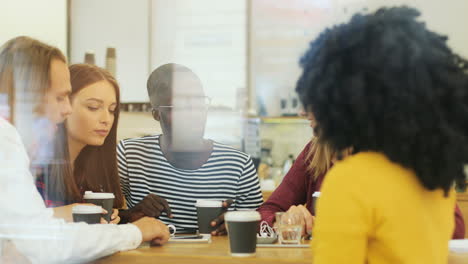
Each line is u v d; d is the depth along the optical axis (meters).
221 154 1.67
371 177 0.78
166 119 1.66
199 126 1.66
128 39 3.27
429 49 0.77
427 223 0.79
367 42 0.78
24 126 1.26
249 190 1.69
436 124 0.75
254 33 3.52
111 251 1.14
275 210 1.65
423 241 0.78
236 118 2.83
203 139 1.69
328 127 0.81
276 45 3.53
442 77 0.75
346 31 0.80
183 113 1.65
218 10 3.37
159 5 3.32
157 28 3.32
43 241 1.13
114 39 3.21
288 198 1.68
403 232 0.77
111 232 1.15
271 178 3.47
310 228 1.34
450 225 0.86
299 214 1.35
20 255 1.14
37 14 2.71
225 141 2.81
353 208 0.77
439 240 0.82
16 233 1.14
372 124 0.77
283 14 3.56
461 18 3.20
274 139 3.55
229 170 1.67
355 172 0.78
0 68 1.29
